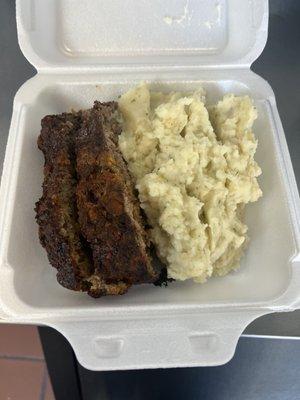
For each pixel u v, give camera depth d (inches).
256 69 11.2
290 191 8.9
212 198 8.8
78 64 10.1
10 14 11.4
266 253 9.0
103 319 7.9
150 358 7.7
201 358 7.7
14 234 8.4
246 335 8.6
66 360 9.5
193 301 8.2
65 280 8.5
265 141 9.7
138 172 9.3
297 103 10.8
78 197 8.5
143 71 10.1
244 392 9.5
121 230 8.2
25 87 9.7
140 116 9.6
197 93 9.8
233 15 10.3
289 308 8.1
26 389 13.9
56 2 10.2
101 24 10.3
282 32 11.4
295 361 8.9
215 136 9.5
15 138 9.1
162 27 10.4
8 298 8.0
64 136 9.2
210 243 8.6
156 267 9.0
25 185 9.0
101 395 10.0
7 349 14.1
